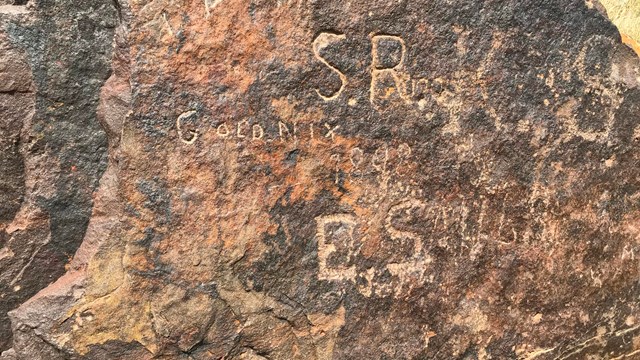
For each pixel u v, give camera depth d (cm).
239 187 109
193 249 108
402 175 118
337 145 113
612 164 131
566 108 125
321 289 117
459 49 117
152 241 106
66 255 115
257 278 113
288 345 117
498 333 129
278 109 109
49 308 106
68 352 107
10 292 114
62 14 108
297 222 114
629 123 131
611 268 135
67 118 111
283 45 108
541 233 128
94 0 110
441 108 118
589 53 126
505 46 120
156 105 103
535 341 132
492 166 123
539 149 125
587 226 131
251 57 107
